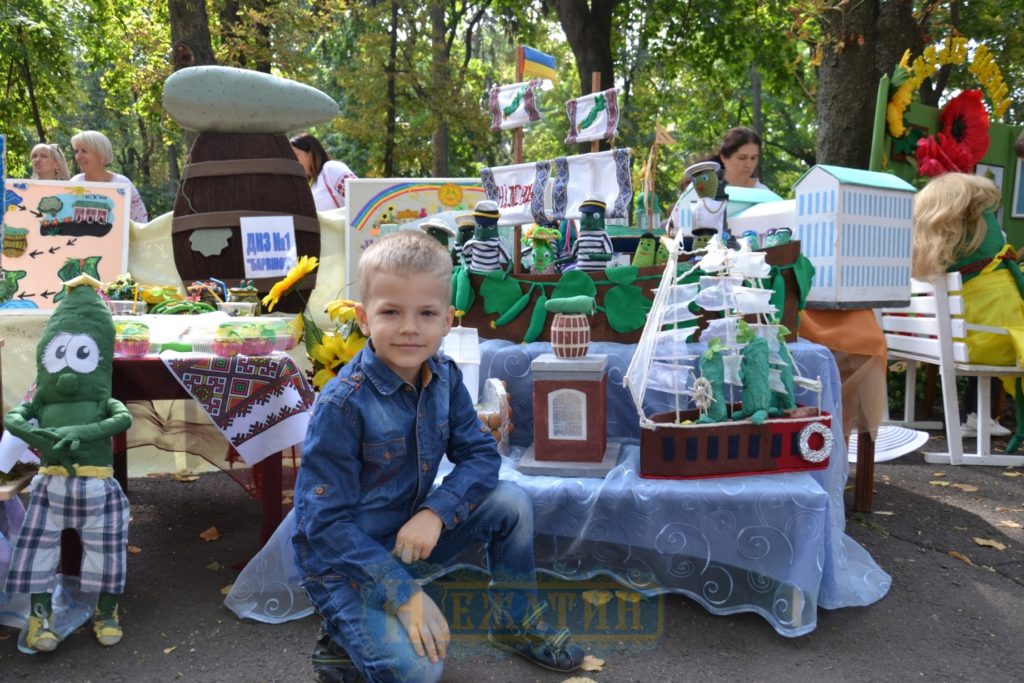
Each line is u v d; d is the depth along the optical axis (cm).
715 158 538
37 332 425
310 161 616
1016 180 738
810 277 323
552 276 335
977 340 487
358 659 195
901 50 794
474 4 2114
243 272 470
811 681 234
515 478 279
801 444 276
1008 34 1488
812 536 258
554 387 285
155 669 245
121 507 263
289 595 280
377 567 193
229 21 1494
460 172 2236
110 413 261
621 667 242
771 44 1666
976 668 244
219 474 457
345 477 202
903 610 283
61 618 271
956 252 491
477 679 234
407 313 198
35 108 1781
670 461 272
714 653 251
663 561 285
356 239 494
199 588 304
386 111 1859
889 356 559
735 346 284
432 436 214
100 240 475
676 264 284
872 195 359
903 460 504
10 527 288
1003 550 344
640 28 1762
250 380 294
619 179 356
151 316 307
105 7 1892
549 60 451
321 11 1625
